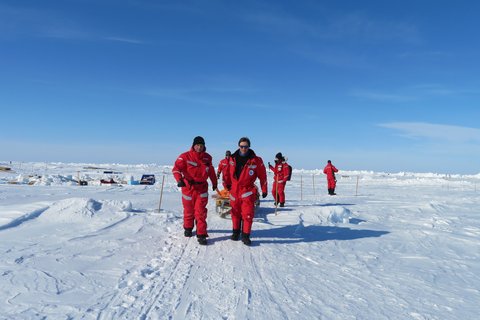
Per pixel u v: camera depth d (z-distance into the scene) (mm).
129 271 4805
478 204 14742
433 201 15547
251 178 6371
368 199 16203
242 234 6414
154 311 3641
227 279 4664
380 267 5449
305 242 6832
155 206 10875
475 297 4312
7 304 3625
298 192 20984
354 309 3867
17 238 6242
